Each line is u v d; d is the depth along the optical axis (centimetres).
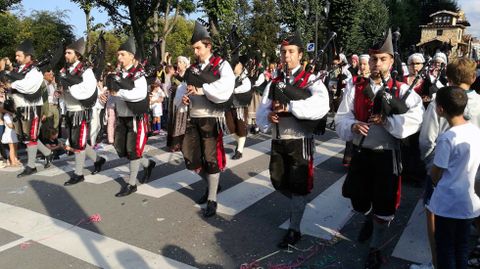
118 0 1730
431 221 292
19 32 2600
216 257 357
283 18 1705
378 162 329
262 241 387
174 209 469
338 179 575
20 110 602
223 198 502
